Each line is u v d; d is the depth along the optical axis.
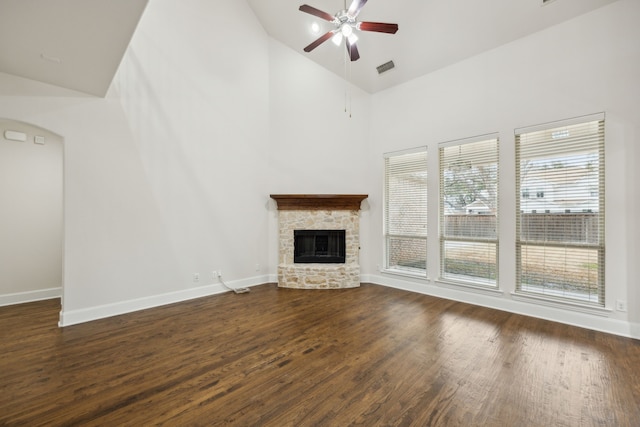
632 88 2.93
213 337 3.03
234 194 4.96
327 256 5.26
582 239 3.28
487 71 3.92
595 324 3.17
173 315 3.70
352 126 5.35
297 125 5.40
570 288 3.38
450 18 3.74
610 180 3.06
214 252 4.71
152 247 4.04
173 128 4.25
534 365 2.45
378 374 2.32
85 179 3.49
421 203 4.74
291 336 3.05
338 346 2.81
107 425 1.76
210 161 4.66
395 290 4.86
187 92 4.40
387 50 4.50
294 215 5.18
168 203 4.20
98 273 3.59
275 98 5.41
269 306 4.05
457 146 4.29
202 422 1.79
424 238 4.70
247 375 2.31
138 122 3.91
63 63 2.78
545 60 3.45
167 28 4.20
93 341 2.94
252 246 5.21
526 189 3.66
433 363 2.48
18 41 2.39
